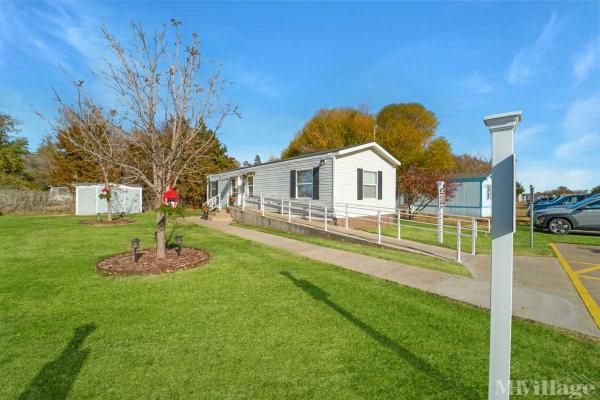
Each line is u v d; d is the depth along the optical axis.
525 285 5.20
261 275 5.70
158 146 6.16
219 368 2.79
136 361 2.90
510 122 1.83
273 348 3.14
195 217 17.58
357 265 6.44
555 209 12.14
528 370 2.77
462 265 6.53
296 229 11.30
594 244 9.41
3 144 25.95
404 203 21.27
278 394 2.45
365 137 28.31
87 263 6.46
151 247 8.22
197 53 6.31
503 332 1.90
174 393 2.46
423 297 4.59
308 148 31.09
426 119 29.80
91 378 2.65
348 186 12.69
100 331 3.50
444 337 3.36
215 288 4.96
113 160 6.48
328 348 3.13
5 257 7.02
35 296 4.58
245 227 12.99
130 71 5.94
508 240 1.86
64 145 21.80
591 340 3.29
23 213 20.08
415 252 7.78
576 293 4.77
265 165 15.98
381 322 3.73
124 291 4.81
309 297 4.57
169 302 4.37
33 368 2.79
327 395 2.44
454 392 2.47
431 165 26.16
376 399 2.39
